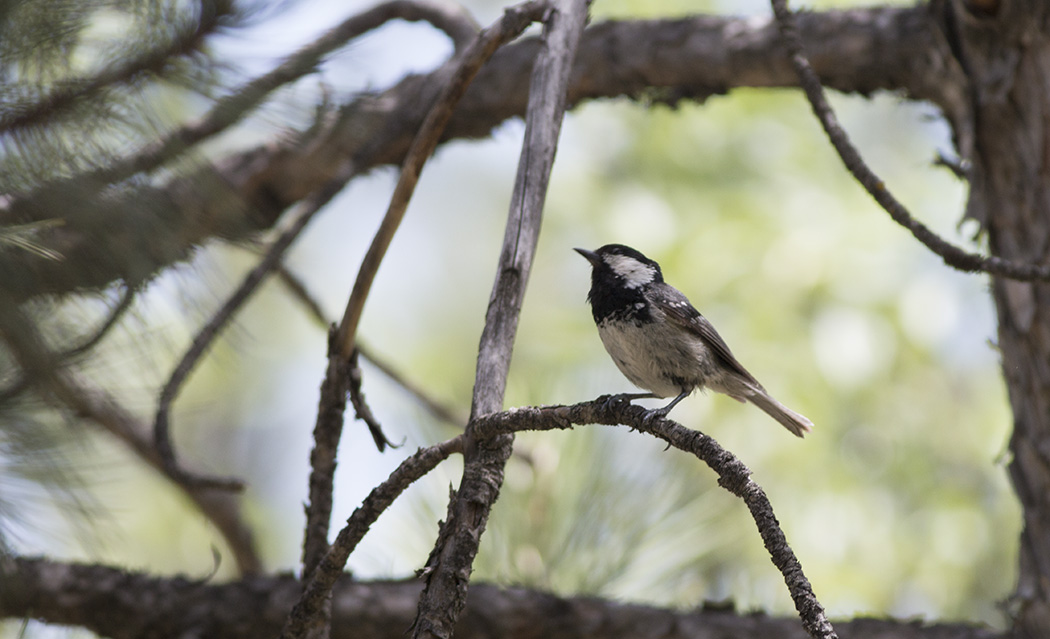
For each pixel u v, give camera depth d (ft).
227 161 29.30
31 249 14.23
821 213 42.06
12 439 14.30
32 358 14.40
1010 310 23.75
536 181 17.81
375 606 23.34
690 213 42.75
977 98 24.22
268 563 48.75
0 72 15.20
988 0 23.35
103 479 16.70
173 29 16.49
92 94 15.74
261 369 52.11
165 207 17.56
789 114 44.32
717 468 14.37
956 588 39.22
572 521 25.14
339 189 25.35
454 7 31.35
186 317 19.11
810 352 39.32
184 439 53.62
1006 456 27.43
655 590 25.20
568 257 46.11
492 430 15.46
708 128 44.27
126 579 23.79
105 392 15.78
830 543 38.58
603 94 29.81
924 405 42.14
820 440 39.11
